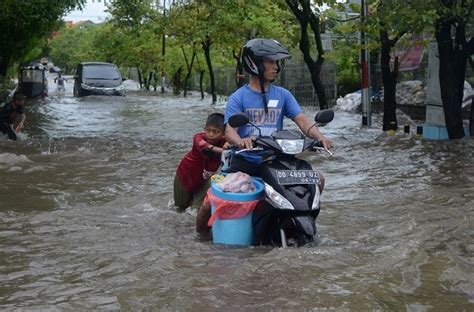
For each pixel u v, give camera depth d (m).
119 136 15.81
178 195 7.40
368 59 17.48
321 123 5.86
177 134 16.34
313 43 24.77
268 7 22.59
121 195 8.38
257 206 5.73
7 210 7.46
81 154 12.28
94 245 5.89
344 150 12.61
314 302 4.29
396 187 8.63
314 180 5.61
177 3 29.45
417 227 6.30
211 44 31.55
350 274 4.87
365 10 15.55
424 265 5.05
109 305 4.32
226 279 4.80
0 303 4.39
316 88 16.39
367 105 17.69
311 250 5.46
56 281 4.88
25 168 10.55
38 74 35.38
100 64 36.94
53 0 20.53
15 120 14.98
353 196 8.09
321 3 15.27
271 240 5.79
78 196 8.32
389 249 5.53
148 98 35.94
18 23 20.86
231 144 5.89
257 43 5.93
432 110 14.70
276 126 6.04
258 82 5.99
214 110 25.69
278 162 5.67
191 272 5.00
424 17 11.40
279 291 4.53
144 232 6.40
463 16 12.13
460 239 5.86
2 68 26.81
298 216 5.49
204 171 7.22
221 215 5.75
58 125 19.02
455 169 10.00
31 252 5.68
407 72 23.06
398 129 16.91
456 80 13.56
